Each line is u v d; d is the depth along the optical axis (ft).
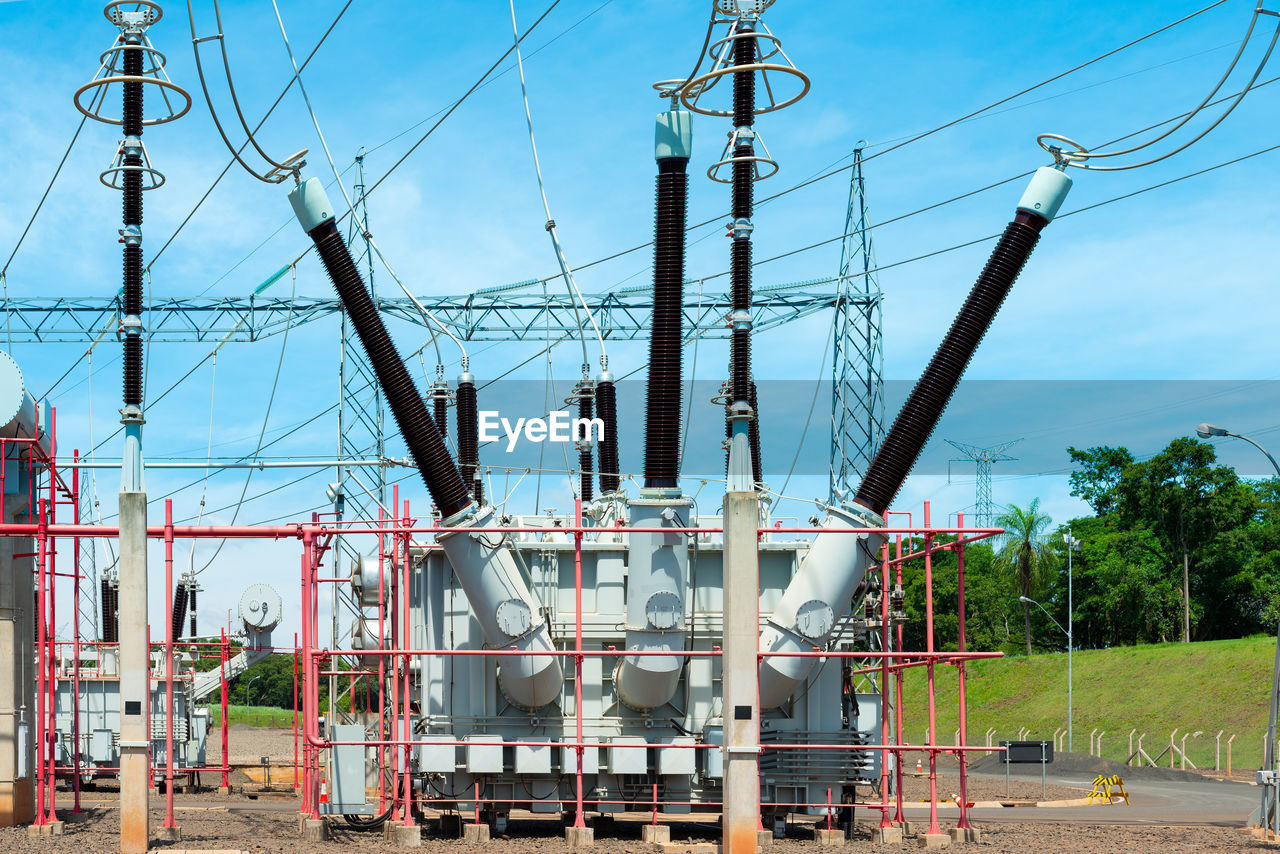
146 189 61.67
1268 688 186.19
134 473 59.41
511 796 65.98
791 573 66.69
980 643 275.18
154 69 61.16
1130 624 255.29
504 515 66.49
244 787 109.60
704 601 66.54
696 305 155.43
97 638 120.78
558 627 66.13
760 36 55.93
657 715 65.51
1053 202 60.08
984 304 60.29
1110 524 283.59
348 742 62.34
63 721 108.99
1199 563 247.91
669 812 74.74
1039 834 69.21
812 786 65.00
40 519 65.57
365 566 88.89
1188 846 63.31
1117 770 157.69
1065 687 222.28
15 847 59.82
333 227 62.69
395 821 63.93
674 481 62.28
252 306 162.61
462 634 66.85
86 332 162.61
